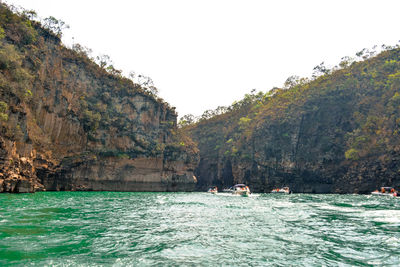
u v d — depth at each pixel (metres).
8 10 45.66
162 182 78.12
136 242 10.50
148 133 78.75
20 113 36.81
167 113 90.62
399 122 68.69
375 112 78.44
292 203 32.53
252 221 16.69
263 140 97.62
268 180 94.06
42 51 48.53
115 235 11.58
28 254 8.25
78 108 58.91
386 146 70.00
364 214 21.03
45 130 49.53
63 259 7.96
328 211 23.11
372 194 62.19
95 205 24.58
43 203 23.30
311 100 93.06
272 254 9.41
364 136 75.50
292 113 94.88
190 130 141.62
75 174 56.66
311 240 11.73
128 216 17.89
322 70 109.00
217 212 21.19
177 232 12.73
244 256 9.08
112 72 74.88
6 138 32.94
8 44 39.72
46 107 49.22
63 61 59.31
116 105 70.81
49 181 50.84
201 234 12.41
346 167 80.06
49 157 49.66
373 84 84.69
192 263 8.16
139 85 80.81
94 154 60.75
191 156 89.25
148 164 74.62
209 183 118.06
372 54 99.19
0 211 16.81
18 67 38.97
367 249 10.34
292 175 90.25
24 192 34.97
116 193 52.91
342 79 93.44
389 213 21.75
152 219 16.80
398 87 76.19
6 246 8.98
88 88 65.06
